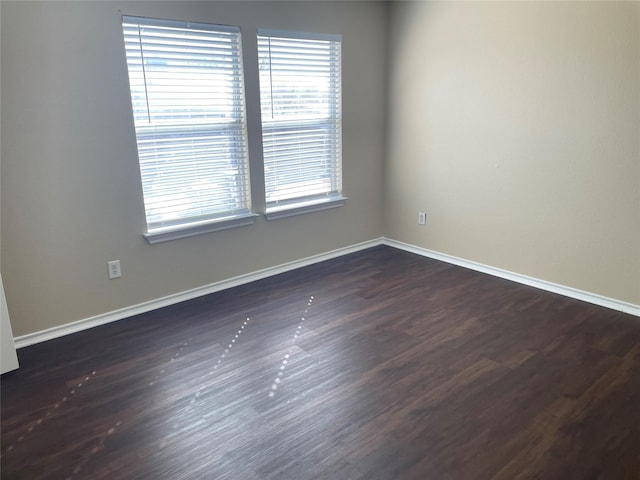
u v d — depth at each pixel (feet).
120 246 9.86
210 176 10.89
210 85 10.41
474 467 5.84
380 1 12.99
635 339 8.87
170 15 9.50
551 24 9.95
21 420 6.89
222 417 6.88
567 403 7.04
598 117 9.62
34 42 8.19
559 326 9.44
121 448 6.29
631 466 5.81
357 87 13.19
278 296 11.17
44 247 8.96
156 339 9.21
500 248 11.98
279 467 5.91
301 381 7.73
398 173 14.12
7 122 8.19
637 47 8.86
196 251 10.98
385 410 6.97
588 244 10.29
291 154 12.28
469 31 11.43
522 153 11.01
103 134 9.20
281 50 11.39
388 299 10.91
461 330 9.37
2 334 7.96
